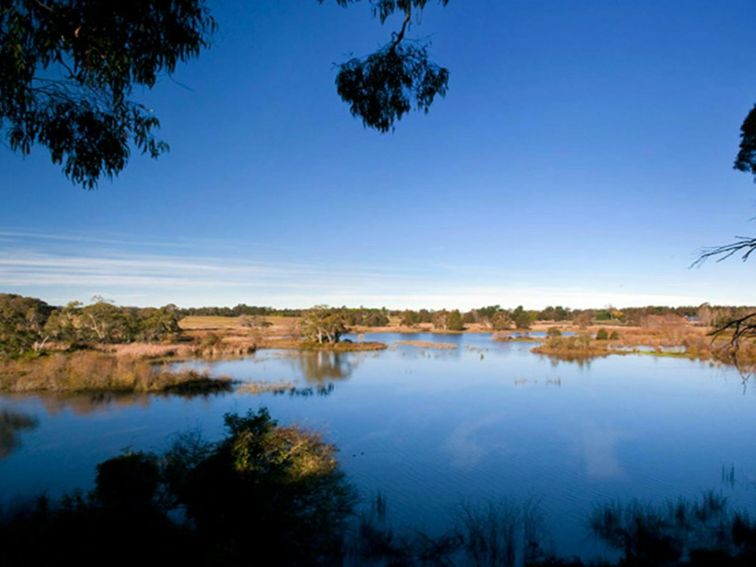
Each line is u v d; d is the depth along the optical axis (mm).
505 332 122375
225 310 195125
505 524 15492
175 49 5480
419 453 22906
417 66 6410
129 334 73375
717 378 44031
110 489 12539
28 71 4945
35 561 10898
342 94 6539
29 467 21000
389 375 46656
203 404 33156
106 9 4855
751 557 12586
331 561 13406
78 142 5898
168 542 11672
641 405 33250
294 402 33938
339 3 6043
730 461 21938
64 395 35906
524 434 26203
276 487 13602
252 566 12383
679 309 111688
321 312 83000
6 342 51812
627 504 17203
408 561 13352
